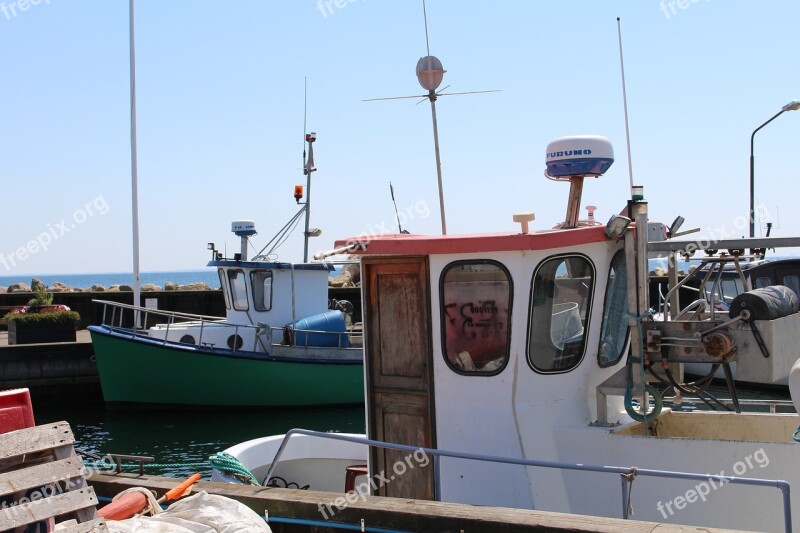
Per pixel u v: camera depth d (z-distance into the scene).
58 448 4.39
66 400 21.48
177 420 18.81
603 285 6.20
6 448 4.17
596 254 6.12
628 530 4.54
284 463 8.12
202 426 18.17
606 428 5.98
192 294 32.28
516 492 5.97
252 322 19.77
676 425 6.62
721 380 21.25
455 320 6.15
